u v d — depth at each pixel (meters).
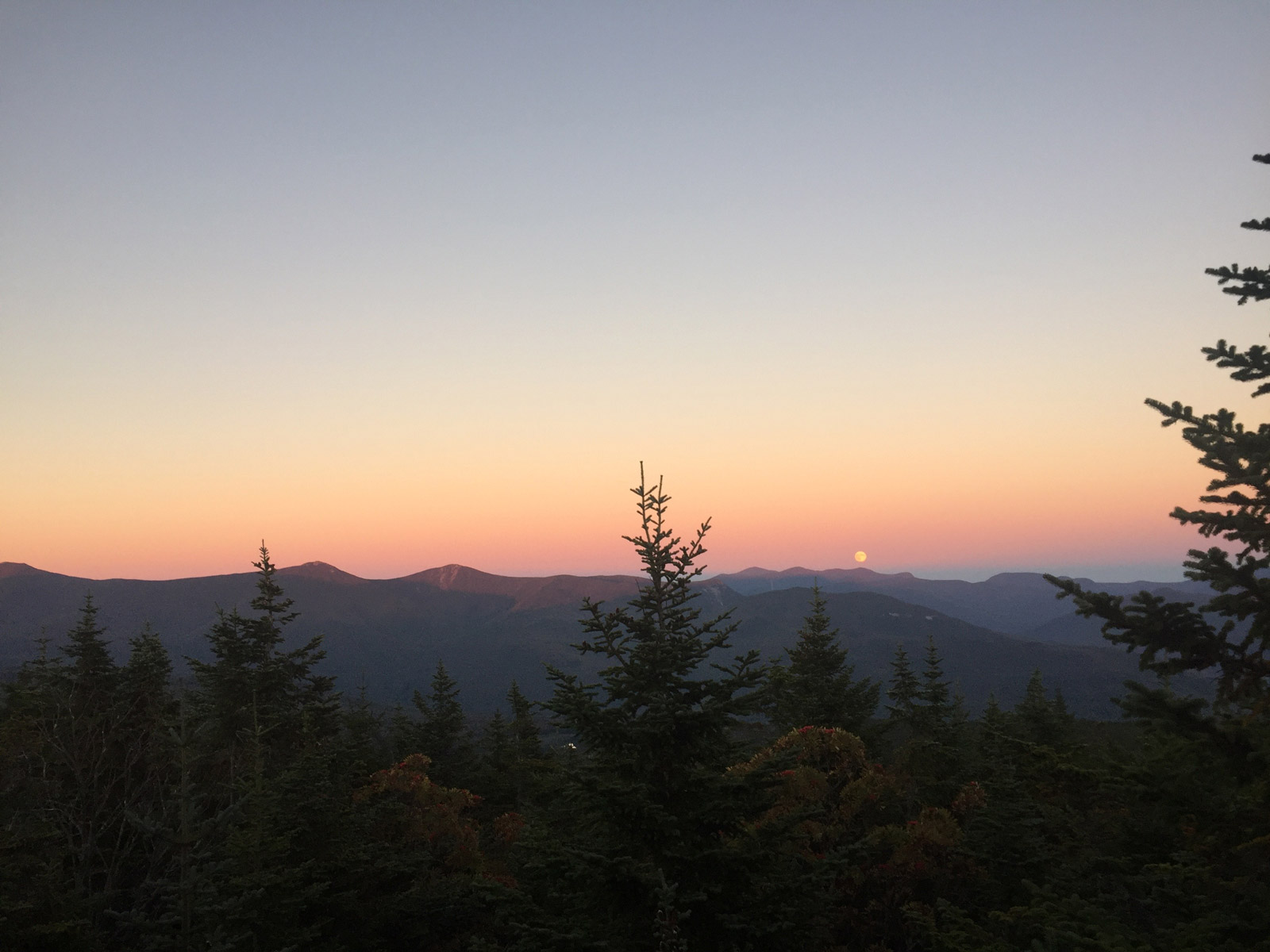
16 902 17.03
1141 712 8.49
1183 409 8.27
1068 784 17.59
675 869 12.30
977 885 18.91
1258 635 7.58
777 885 12.60
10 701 26.83
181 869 15.59
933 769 27.53
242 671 32.06
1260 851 9.66
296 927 18.72
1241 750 8.16
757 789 13.17
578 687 13.36
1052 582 8.68
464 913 22.81
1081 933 9.66
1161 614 8.07
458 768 41.91
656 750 13.12
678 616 13.68
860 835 20.55
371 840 24.75
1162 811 9.98
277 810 20.06
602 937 12.11
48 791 22.05
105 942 18.98
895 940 19.48
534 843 14.41
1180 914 9.96
